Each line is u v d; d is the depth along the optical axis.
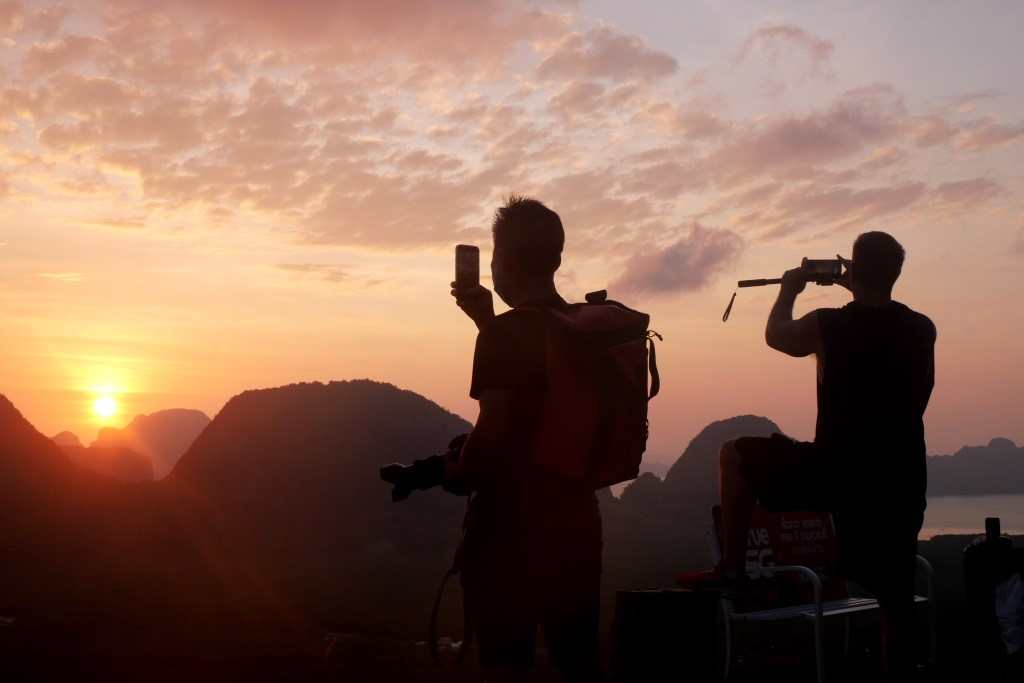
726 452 3.82
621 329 2.74
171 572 64.50
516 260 2.81
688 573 3.78
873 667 4.94
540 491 2.61
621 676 3.42
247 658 6.02
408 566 89.69
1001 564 4.47
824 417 3.69
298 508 105.38
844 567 3.77
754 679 4.70
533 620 2.63
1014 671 4.26
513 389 2.53
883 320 3.69
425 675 5.75
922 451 3.71
